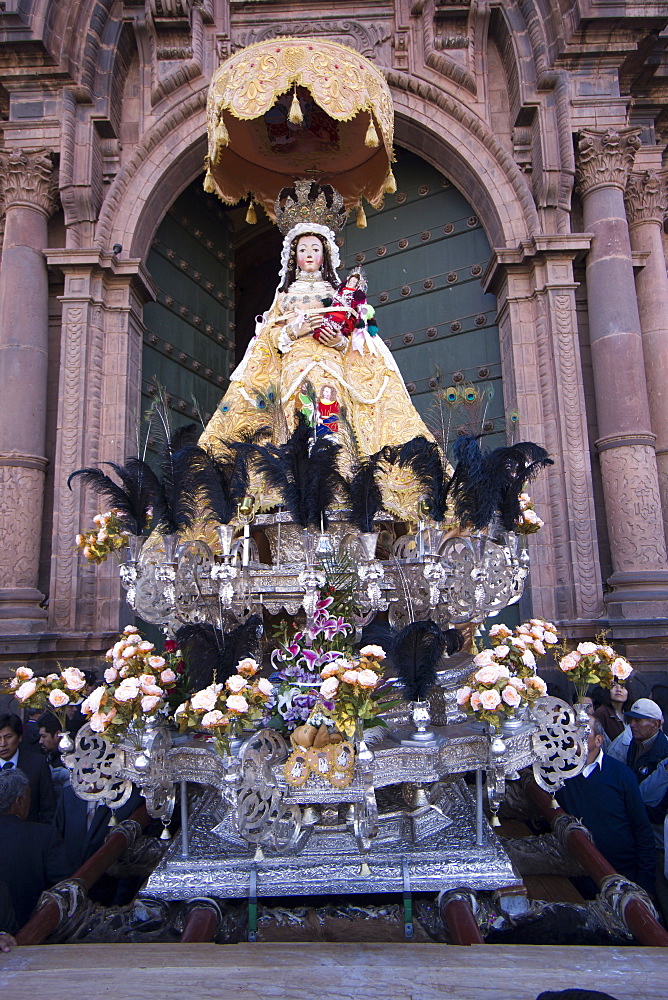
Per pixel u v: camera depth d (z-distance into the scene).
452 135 9.95
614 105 9.56
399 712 3.58
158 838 3.95
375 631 3.36
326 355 4.60
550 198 9.46
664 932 2.53
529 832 4.39
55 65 9.48
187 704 3.20
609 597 8.49
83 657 8.54
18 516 8.62
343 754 2.90
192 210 11.58
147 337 10.15
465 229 10.55
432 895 3.13
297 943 2.47
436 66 10.09
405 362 10.69
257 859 3.09
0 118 10.27
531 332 9.47
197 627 3.15
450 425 4.80
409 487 4.04
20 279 9.12
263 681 2.92
